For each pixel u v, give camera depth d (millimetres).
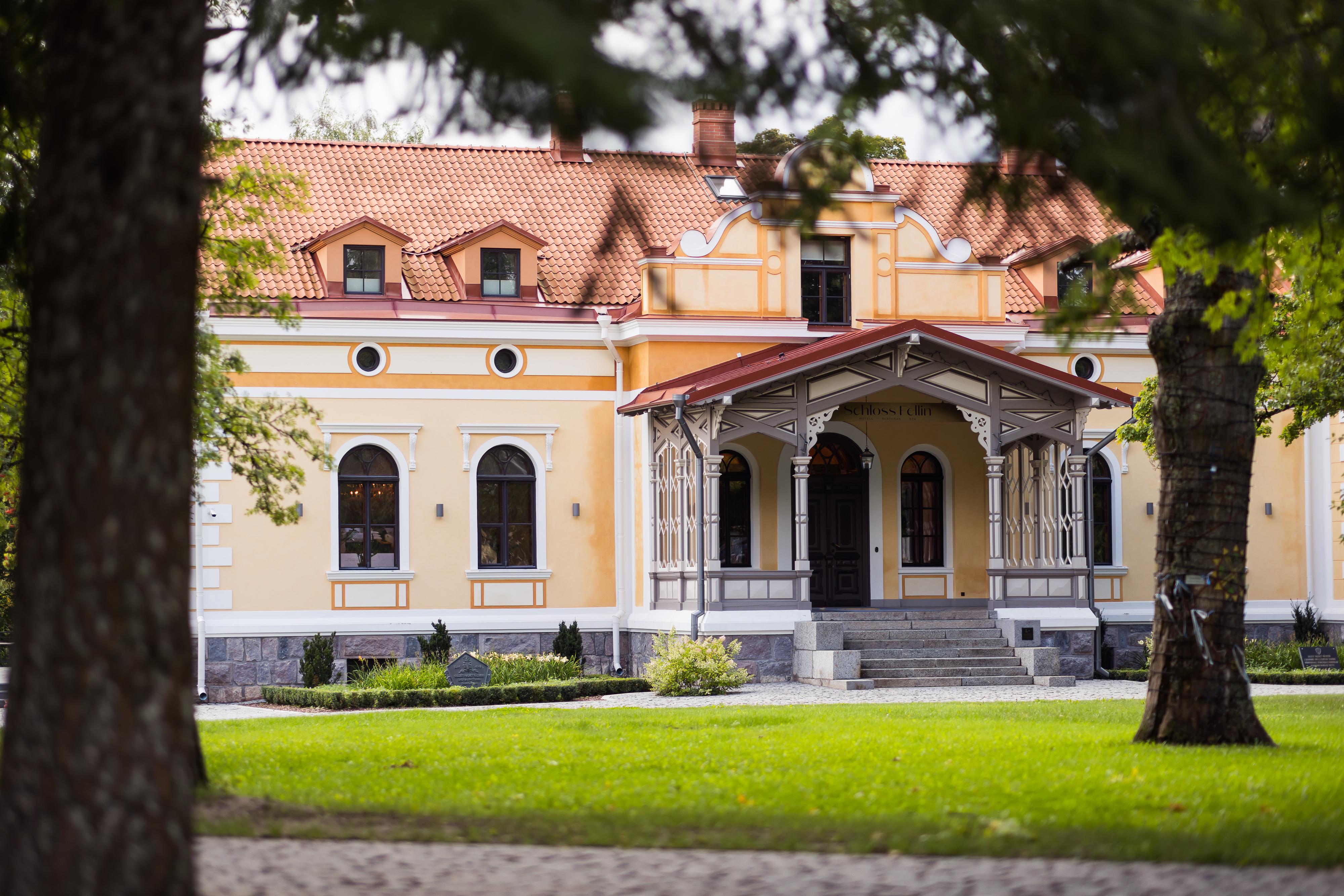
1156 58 6312
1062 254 27766
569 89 4797
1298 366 15188
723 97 5359
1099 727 14391
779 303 25594
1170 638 12617
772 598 23703
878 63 7270
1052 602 24609
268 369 24828
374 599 25109
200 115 5730
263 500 18031
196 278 5934
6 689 21719
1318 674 22359
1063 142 7000
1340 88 7812
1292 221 7012
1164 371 12688
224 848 7820
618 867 7293
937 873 7125
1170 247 9891
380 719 17016
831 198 7543
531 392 25891
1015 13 6258
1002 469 24484
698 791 9844
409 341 25375
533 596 25719
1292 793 9477
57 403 5434
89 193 5457
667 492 24969
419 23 4961
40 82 8602
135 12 5488
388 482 25406
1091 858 7465
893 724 14906
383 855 7648
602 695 21781
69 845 5273
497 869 7238
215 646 24312
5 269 10609
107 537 5371
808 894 6656
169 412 5523
